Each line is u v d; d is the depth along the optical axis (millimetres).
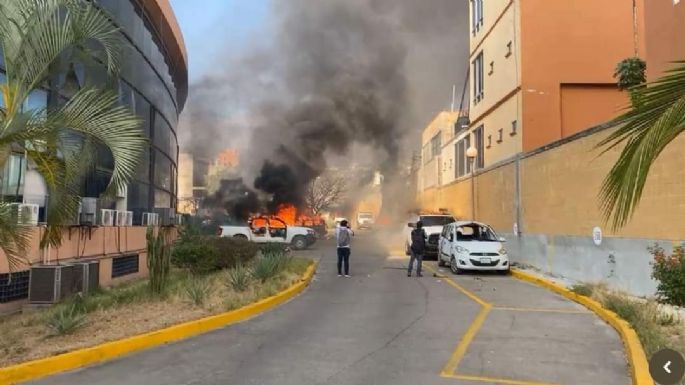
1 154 7133
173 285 11719
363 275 17156
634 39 19500
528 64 19547
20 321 8789
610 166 12828
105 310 9422
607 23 19625
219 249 14812
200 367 6566
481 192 24453
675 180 10422
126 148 7426
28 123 6957
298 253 27125
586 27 19625
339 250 16969
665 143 4043
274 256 15508
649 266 11148
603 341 8016
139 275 16094
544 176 16969
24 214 7605
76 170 7754
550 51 19516
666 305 9391
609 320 9336
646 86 4227
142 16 18016
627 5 19641
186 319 8789
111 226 14109
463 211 28203
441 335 8414
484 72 24484
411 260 16844
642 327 7895
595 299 11062
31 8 7242
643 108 4109
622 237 12281
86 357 6762
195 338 8156
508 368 6566
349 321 9539
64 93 11562
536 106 19391
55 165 7605
